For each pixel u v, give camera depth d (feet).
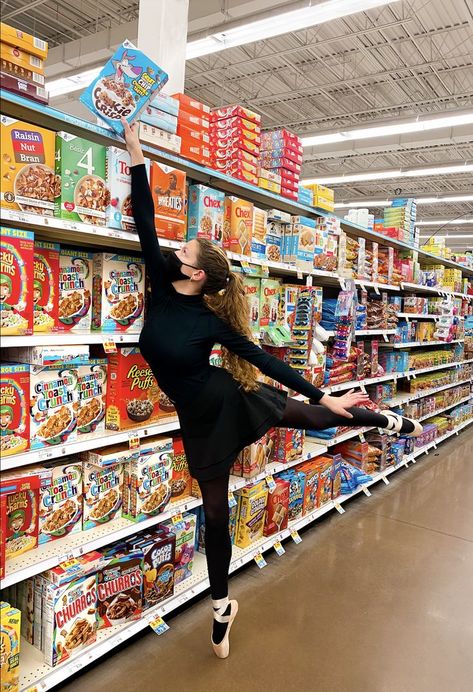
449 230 67.00
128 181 6.86
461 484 16.22
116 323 7.23
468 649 8.04
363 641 8.10
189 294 6.67
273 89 31.63
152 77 6.84
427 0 21.15
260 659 7.53
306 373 11.21
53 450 6.38
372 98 31.99
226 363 7.39
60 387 6.55
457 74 28.32
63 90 26.25
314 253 11.22
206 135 8.29
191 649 7.64
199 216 8.11
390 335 16.30
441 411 21.43
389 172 36.99
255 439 7.11
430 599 9.45
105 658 7.34
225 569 7.25
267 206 10.90
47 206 6.02
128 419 7.45
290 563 10.52
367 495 14.71
